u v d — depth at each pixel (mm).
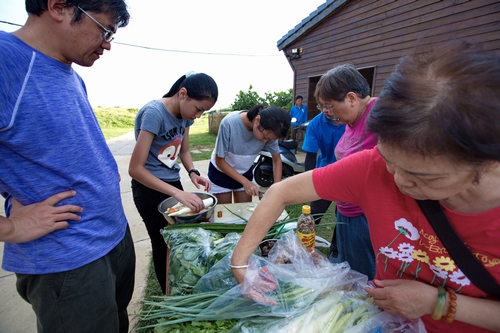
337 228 1915
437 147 417
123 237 1203
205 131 15000
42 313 946
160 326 854
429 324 782
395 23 4562
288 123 1879
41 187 852
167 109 1653
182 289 1014
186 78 1605
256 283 825
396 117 428
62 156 858
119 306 1384
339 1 5418
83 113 976
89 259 976
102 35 889
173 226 1347
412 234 698
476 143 382
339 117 1631
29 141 786
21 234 784
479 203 564
